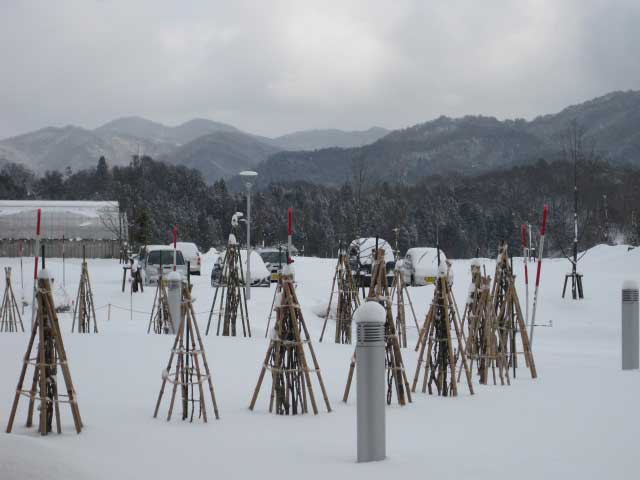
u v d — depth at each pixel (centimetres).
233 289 1672
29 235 6106
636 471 586
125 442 705
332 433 758
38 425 775
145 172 13162
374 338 642
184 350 827
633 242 5978
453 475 582
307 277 3266
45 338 749
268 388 1007
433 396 990
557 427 770
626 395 979
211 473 595
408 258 3278
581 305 2203
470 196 9519
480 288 1198
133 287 2822
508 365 1160
